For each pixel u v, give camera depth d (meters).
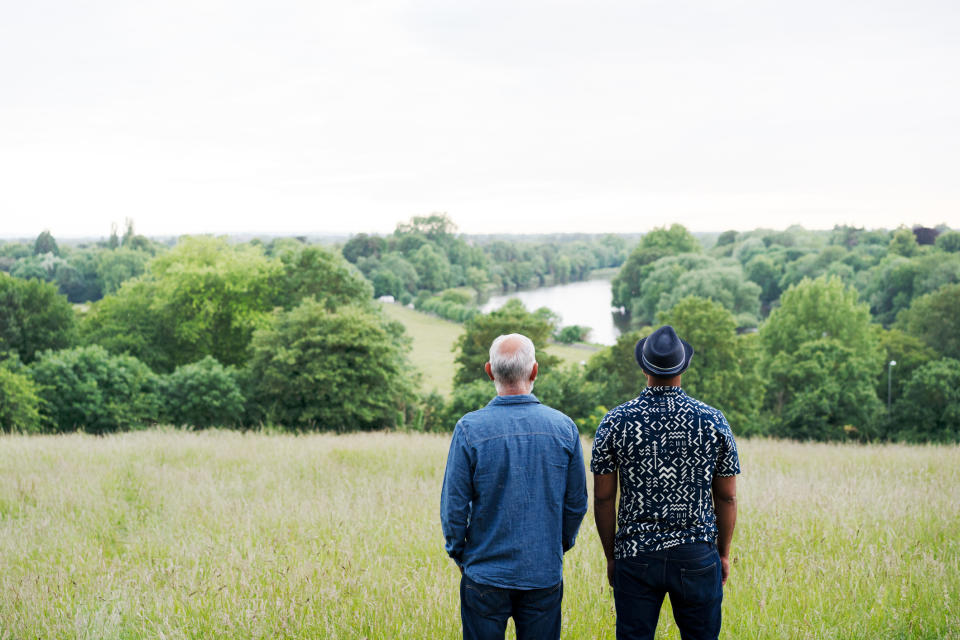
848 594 4.10
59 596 4.15
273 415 33.84
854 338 60.69
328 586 4.23
